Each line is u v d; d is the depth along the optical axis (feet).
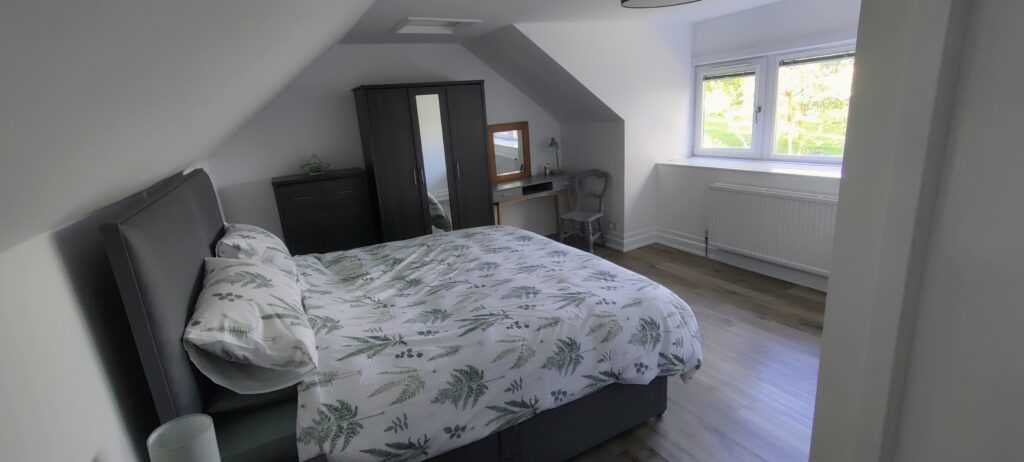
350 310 6.66
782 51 12.42
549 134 17.30
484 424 5.38
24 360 2.93
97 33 1.20
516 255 8.96
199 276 5.68
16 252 3.05
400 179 13.23
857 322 2.12
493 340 5.77
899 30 1.74
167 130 3.22
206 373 4.58
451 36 13.61
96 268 4.26
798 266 11.71
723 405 7.64
